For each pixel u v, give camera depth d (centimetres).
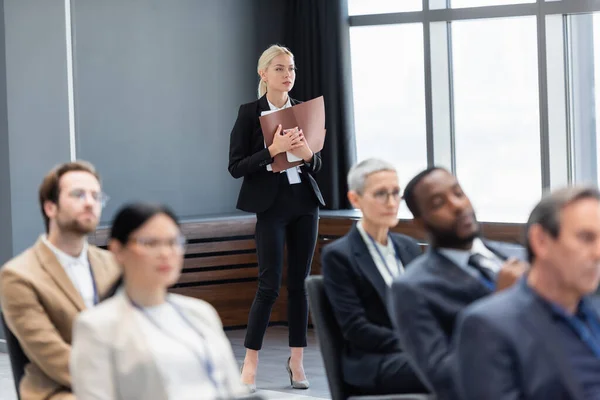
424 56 1005
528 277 305
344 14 1034
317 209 693
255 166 665
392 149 1041
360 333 428
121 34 979
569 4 918
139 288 332
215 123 1036
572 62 935
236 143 685
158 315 335
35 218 845
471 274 378
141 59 991
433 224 379
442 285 373
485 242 421
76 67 929
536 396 291
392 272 446
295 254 693
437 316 371
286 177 680
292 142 654
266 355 830
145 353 326
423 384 410
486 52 981
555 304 300
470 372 295
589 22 924
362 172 449
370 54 1045
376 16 1030
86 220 411
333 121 1027
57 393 400
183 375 329
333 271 440
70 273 418
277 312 966
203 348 336
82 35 956
